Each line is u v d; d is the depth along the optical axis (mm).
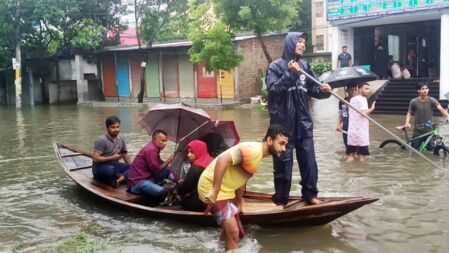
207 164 5883
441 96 17062
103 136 7289
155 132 6801
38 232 5875
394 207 6344
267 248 5086
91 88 30000
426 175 8031
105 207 6852
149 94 28172
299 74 5648
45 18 26734
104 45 29016
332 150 10500
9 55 28734
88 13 28281
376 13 18672
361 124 9172
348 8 19453
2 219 6398
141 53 27703
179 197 6234
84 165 8289
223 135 6859
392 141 10445
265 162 9609
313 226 5676
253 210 5887
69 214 6570
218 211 4961
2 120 19781
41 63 30406
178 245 5289
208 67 21203
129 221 6180
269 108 5766
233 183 4973
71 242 5422
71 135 14492
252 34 24797
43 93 30953
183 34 30656
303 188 5711
